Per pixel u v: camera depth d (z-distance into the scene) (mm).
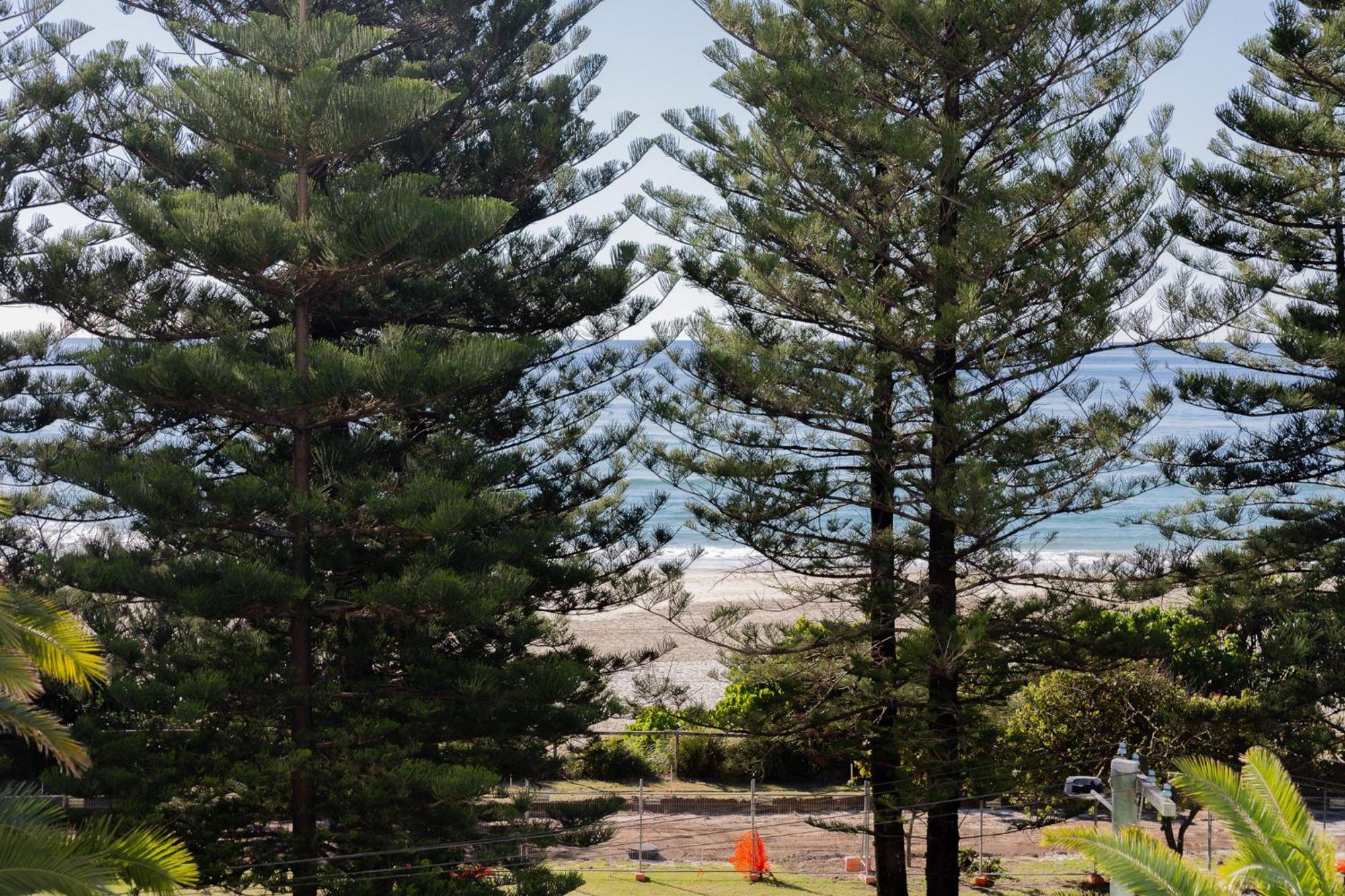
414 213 12891
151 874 6820
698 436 16453
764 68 15320
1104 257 14961
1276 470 17922
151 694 12281
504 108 19156
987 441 15086
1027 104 15406
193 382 12758
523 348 13828
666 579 17156
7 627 6496
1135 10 14414
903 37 15109
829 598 16250
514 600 13945
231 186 16062
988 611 15141
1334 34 17344
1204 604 17188
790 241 15422
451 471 15281
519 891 12820
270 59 13891
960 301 14195
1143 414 14695
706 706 24578
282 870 12883
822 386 15203
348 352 13477
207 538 14023
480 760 14453
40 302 16797
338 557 14461
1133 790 8695
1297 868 7586
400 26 18812
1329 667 16672
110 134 17375
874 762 15578
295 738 13133
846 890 15234
